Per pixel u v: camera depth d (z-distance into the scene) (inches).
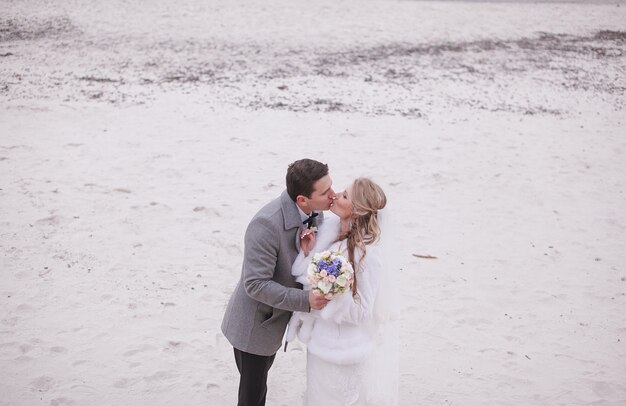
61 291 210.5
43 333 186.7
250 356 135.3
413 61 557.3
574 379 181.8
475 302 223.0
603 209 310.3
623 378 183.0
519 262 254.7
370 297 126.3
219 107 426.3
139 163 328.8
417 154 367.6
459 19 704.4
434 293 227.6
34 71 474.3
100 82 462.3
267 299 123.6
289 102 444.8
